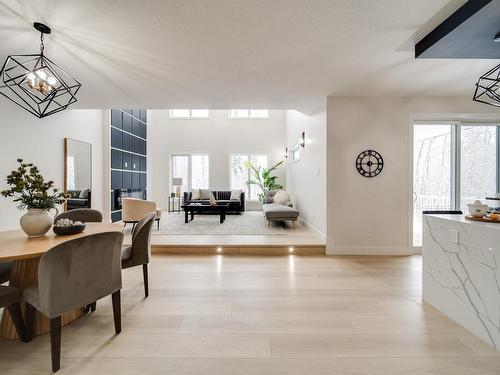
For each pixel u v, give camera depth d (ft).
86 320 6.84
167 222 20.66
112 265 6.04
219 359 5.39
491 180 13.41
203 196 27.27
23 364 5.20
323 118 13.42
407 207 12.87
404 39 7.37
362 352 5.62
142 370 5.06
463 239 6.64
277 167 29.55
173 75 9.76
